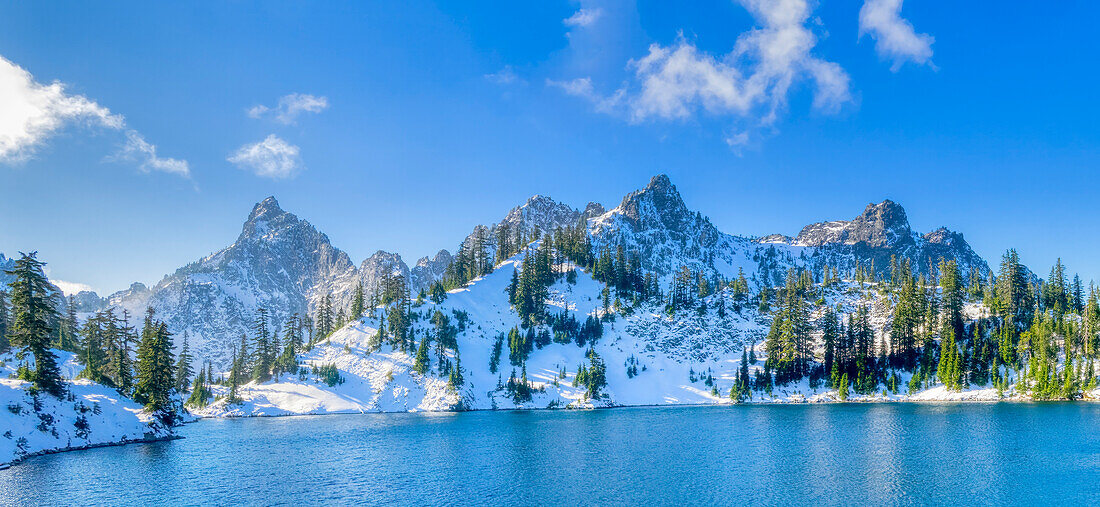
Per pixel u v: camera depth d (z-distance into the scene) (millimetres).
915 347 190625
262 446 100812
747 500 62250
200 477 74562
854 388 183375
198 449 97250
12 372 104875
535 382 195000
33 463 82750
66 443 93250
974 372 172125
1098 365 158000
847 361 190875
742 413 149250
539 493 66062
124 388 121312
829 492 64812
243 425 140625
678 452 90375
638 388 196250
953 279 197875
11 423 88000
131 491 67250
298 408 175750
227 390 190250
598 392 187125
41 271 105375
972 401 158750
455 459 86812
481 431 119625
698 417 141875
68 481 71812
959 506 59344
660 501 62375
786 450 89938
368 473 77125
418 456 89562
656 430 117188
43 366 97812
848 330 199875
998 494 63062
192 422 152125
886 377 185125
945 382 171500
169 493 66375
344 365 197375
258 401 180375
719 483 69562
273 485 70375
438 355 197750
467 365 199250
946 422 116062
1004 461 78250
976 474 71562
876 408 151250
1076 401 148250
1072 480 68062
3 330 142125
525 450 94250
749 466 78750
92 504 62094
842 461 80625
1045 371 156000
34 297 101125
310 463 84188
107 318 160875
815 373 191625
